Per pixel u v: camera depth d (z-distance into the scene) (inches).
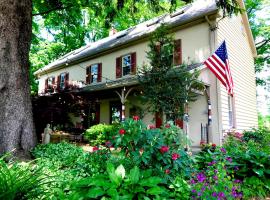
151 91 395.5
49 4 502.6
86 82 730.8
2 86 276.5
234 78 540.1
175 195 134.2
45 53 1074.7
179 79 381.4
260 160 198.8
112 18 484.7
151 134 155.5
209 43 469.4
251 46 704.4
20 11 294.0
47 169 193.9
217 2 374.6
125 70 624.1
